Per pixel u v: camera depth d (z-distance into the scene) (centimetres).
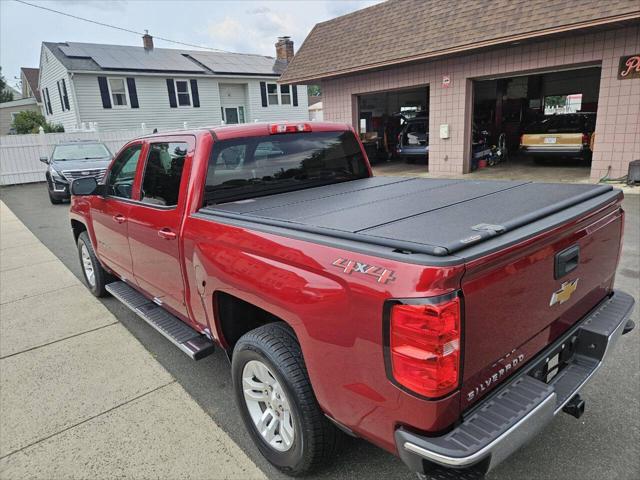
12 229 948
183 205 292
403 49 1304
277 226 228
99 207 420
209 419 294
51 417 302
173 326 336
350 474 241
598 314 251
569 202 234
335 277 184
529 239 184
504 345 186
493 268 171
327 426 219
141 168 346
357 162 394
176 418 296
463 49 1137
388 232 192
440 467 173
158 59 2533
